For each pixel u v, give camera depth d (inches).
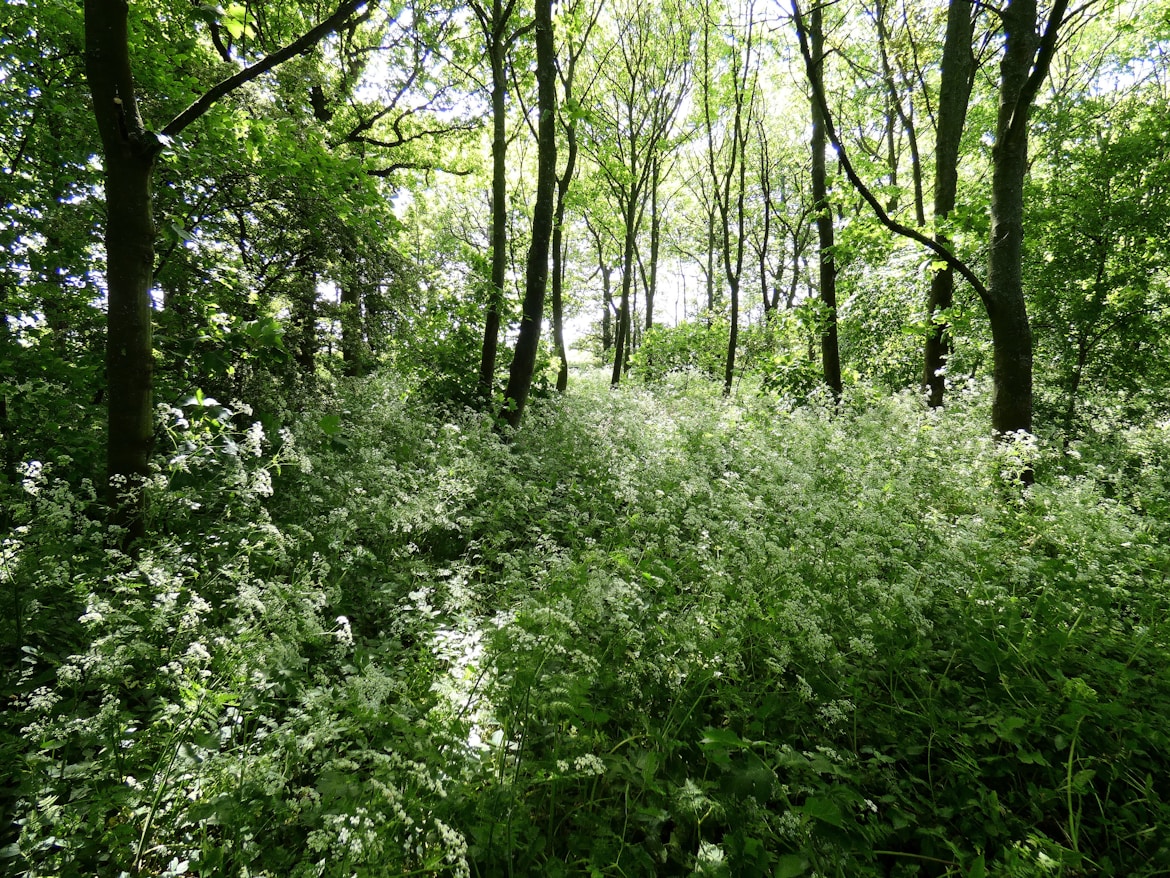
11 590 129.7
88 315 279.3
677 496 249.3
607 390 761.0
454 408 406.9
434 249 736.3
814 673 139.3
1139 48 713.6
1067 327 454.3
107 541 155.3
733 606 145.3
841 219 752.3
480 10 424.5
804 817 97.6
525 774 105.4
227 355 234.7
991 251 290.8
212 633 122.2
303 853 89.0
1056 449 342.6
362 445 275.9
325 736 94.1
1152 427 374.0
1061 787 113.7
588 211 904.3
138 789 89.6
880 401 416.2
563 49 614.9
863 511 212.7
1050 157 495.2
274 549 156.2
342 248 371.9
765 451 325.7
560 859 99.0
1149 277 437.1
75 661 122.8
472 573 191.6
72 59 274.1
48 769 95.7
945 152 420.8
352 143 565.3
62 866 83.2
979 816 112.0
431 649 129.3
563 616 115.2
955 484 265.6
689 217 1254.3
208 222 309.4
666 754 113.3
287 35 516.7
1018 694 139.3
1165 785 120.6
